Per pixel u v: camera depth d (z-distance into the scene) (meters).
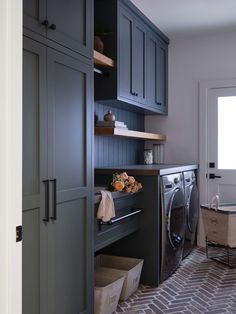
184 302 2.77
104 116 3.44
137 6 3.44
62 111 1.97
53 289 1.89
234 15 3.67
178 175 3.60
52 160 1.88
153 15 3.66
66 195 2.00
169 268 3.32
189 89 4.49
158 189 3.11
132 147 4.39
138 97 3.61
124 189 2.78
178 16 3.70
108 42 3.16
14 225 1.29
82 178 2.17
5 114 1.25
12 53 1.27
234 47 4.26
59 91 1.95
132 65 3.45
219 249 4.25
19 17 1.30
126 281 2.78
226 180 4.34
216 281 3.22
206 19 3.79
